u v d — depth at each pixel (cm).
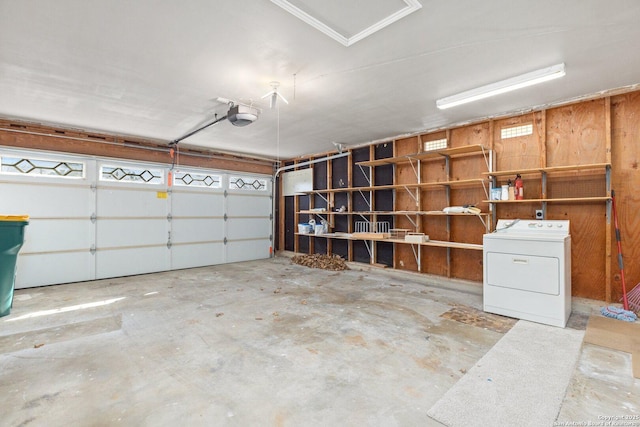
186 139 566
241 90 338
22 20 212
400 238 505
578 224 359
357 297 401
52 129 479
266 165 762
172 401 184
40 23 215
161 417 170
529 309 312
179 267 609
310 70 288
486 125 435
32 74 298
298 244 736
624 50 251
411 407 178
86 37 234
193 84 322
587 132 353
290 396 189
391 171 551
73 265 493
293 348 254
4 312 334
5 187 443
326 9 201
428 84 321
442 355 241
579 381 205
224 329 295
